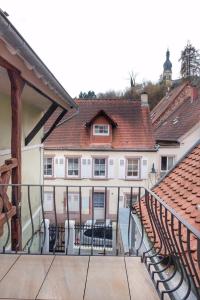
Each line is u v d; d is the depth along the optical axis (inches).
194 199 188.9
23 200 301.9
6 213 159.2
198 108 778.2
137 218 221.6
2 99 238.4
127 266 135.9
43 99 294.7
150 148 684.1
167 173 269.4
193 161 252.7
